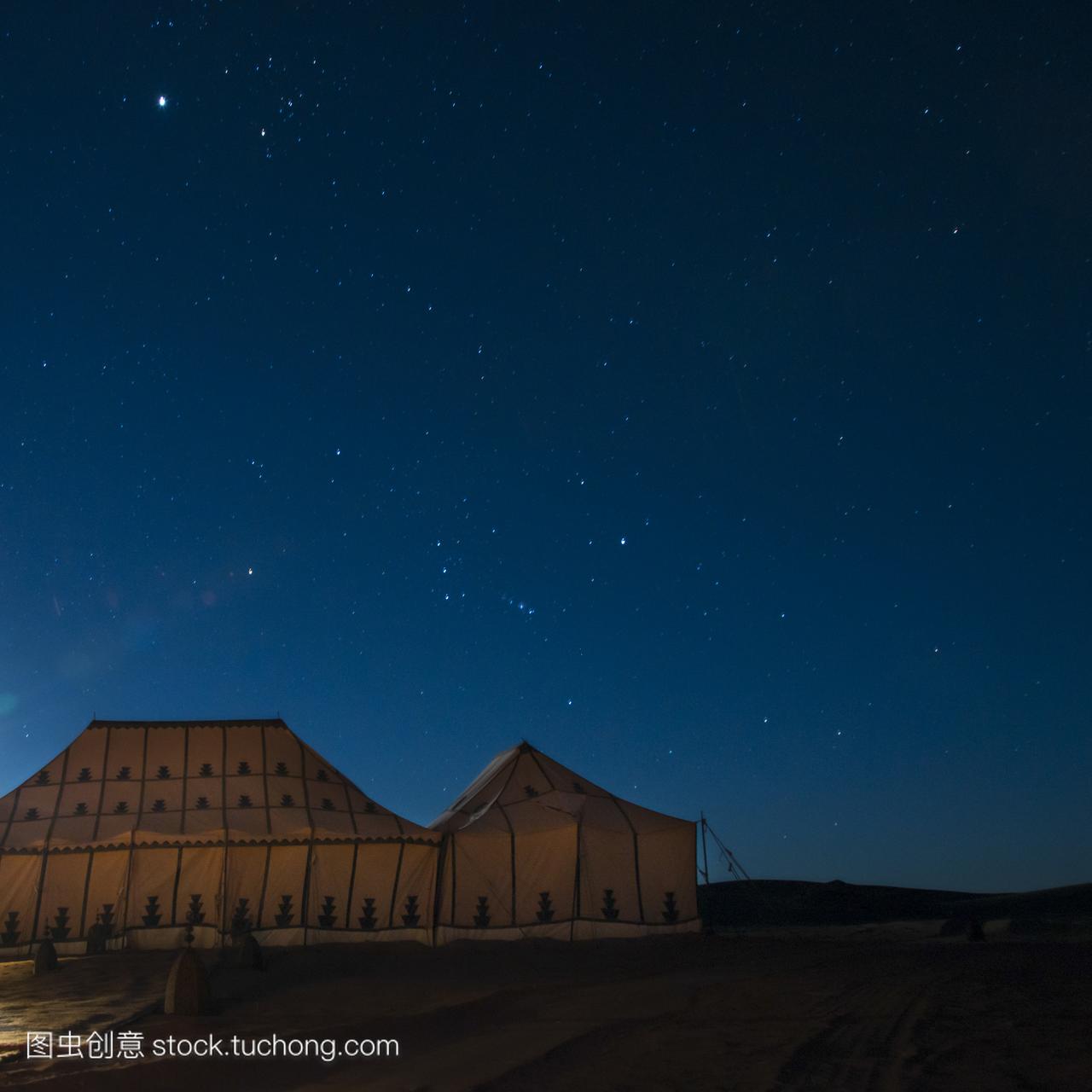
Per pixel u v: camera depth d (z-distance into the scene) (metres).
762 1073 7.00
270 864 18.88
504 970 14.82
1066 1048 7.54
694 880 19.88
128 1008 10.64
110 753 20.92
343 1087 7.11
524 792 21.45
